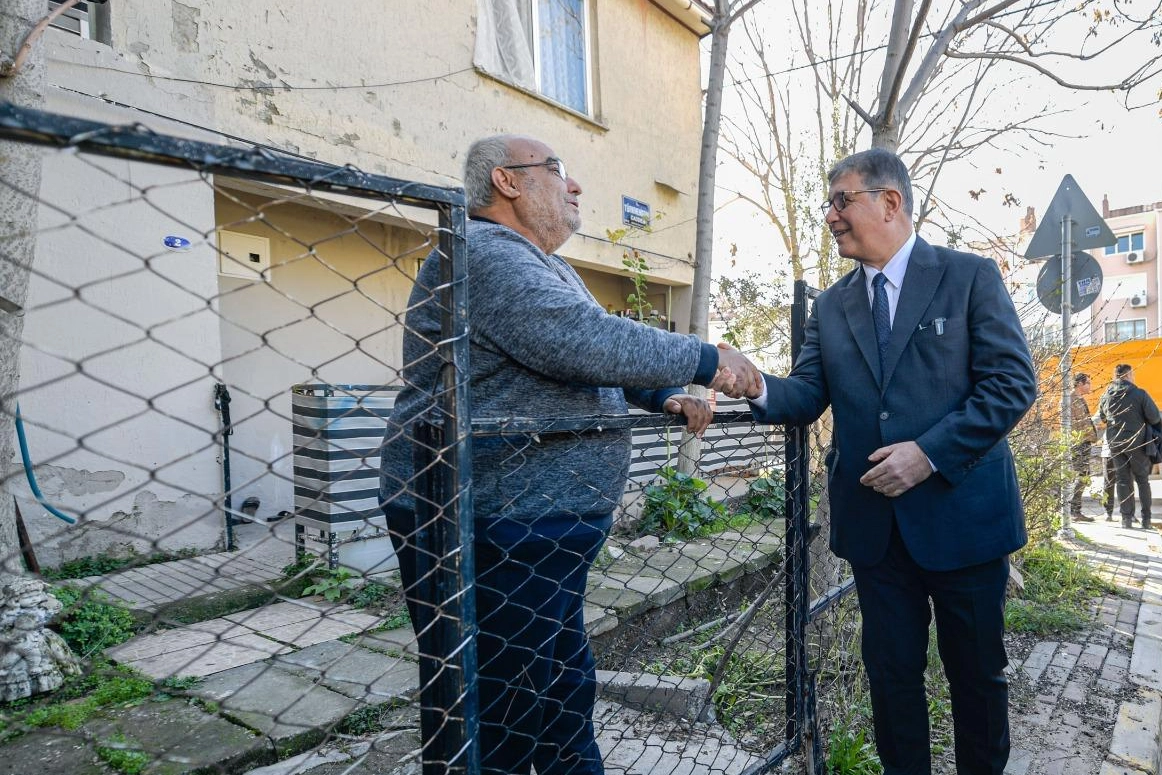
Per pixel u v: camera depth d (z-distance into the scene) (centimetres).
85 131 74
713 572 380
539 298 133
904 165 206
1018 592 449
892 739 204
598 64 775
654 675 278
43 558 357
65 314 372
